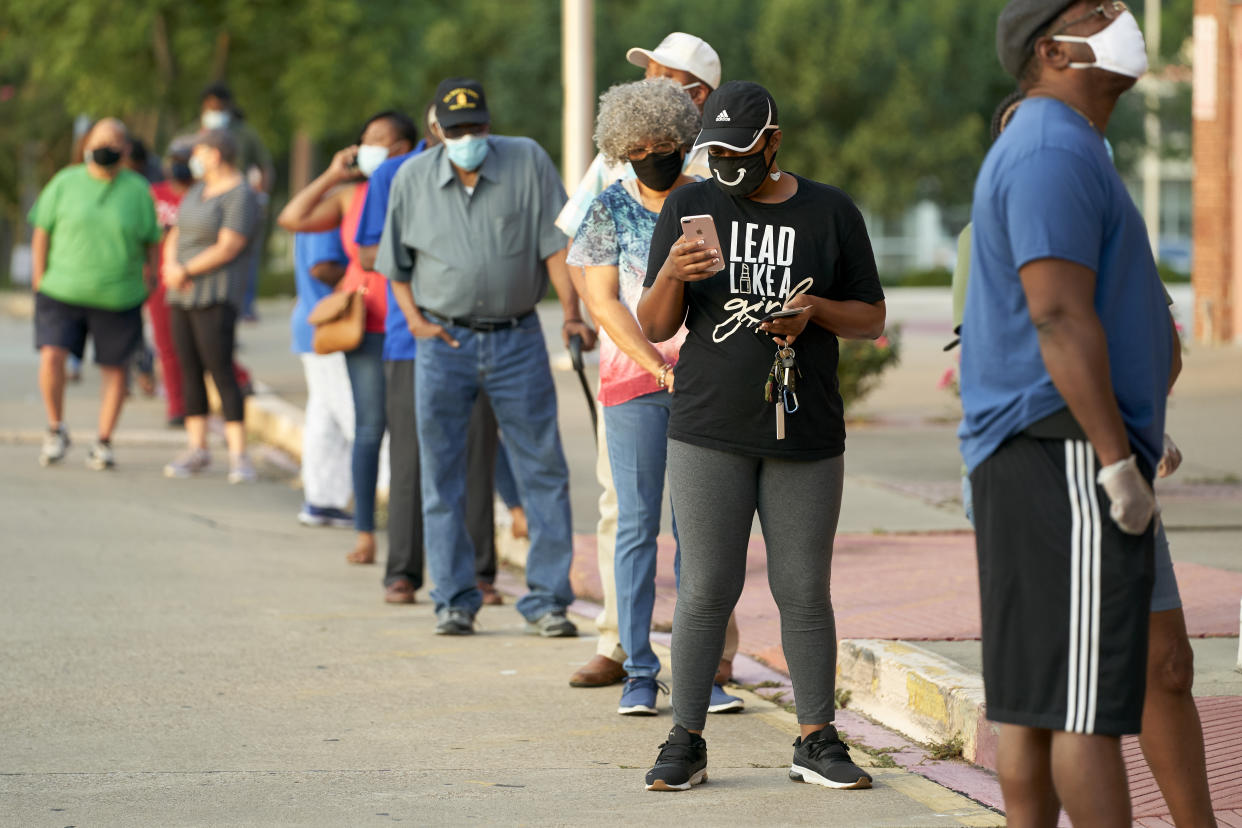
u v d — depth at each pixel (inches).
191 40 2802.7
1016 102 455.5
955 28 4439.0
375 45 2994.6
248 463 1071.6
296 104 2891.2
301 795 450.3
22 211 3838.6
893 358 1272.1
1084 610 324.5
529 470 653.9
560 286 629.9
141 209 1087.6
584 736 513.3
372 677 589.3
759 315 437.1
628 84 512.4
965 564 729.6
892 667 523.5
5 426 1262.3
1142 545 326.3
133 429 1272.1
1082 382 316.5
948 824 422.9
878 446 1141.1
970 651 553.0
